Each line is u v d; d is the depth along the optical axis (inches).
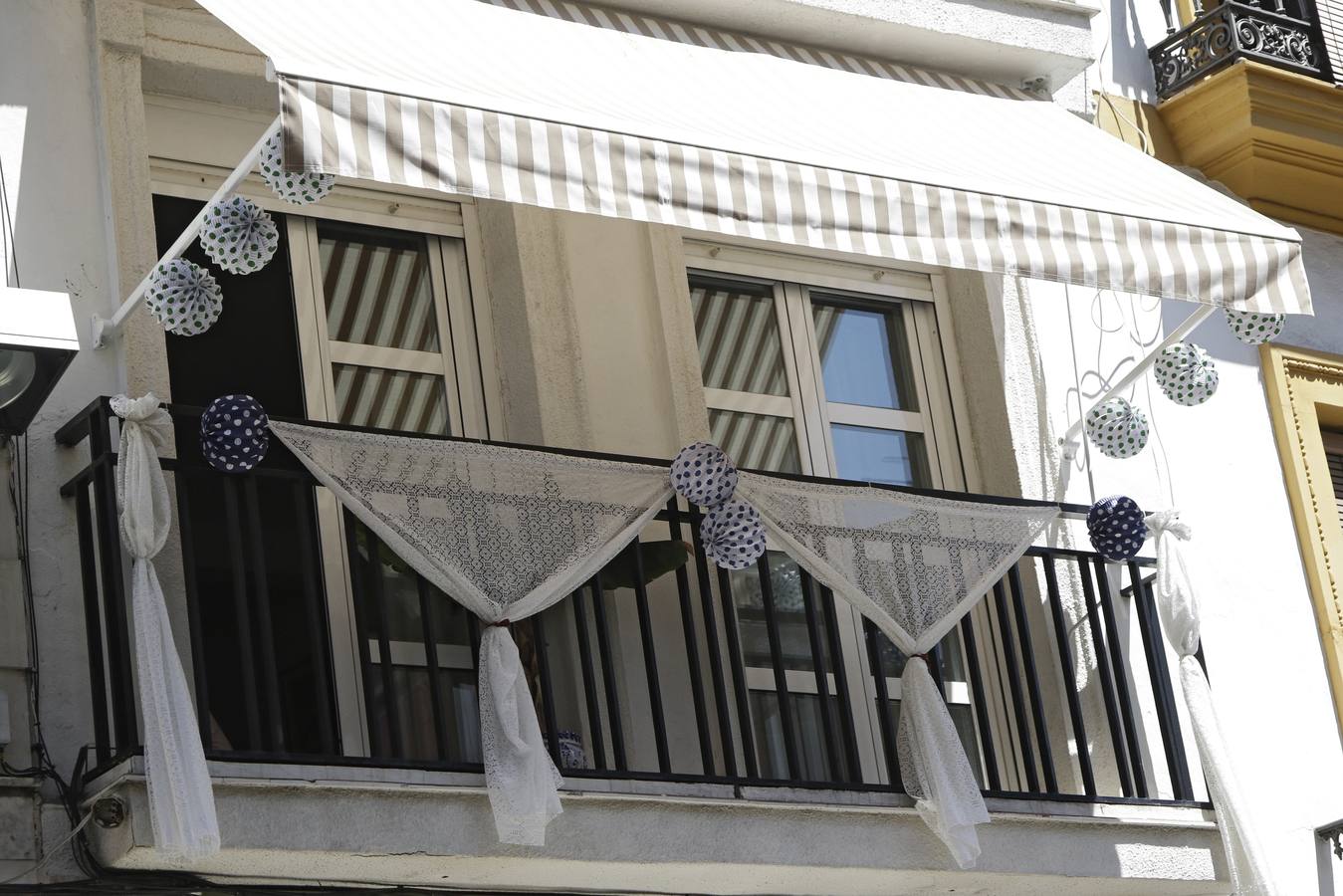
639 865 376.5
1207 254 400.8
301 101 308.7
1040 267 380.2
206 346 415.2
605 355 443.8
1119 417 454.3
